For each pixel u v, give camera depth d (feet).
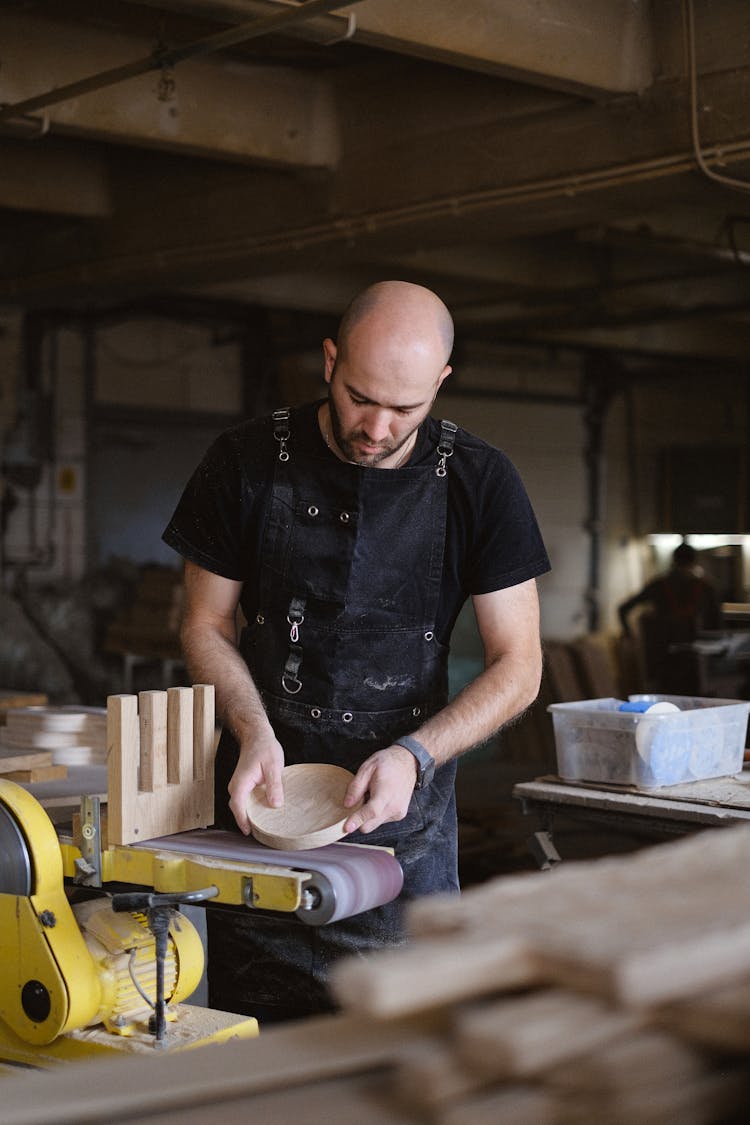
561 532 39.24
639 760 10.87
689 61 14.62
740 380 41.47
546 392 38.75
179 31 16.87
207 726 7.62
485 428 37.27
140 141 17.48
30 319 28.96
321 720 8.04
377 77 18.19
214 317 31.71
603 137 15.75
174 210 21.35
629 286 28.02
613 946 2.97
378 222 18.48
